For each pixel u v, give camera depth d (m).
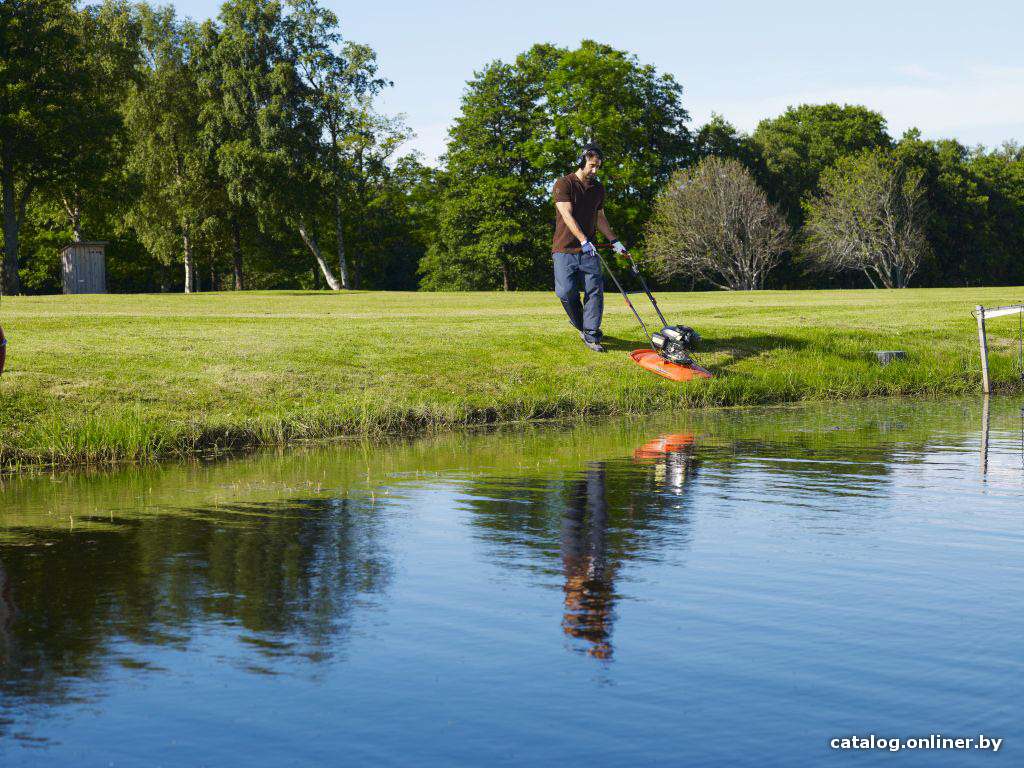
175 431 9.26
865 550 4.48
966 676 2.93
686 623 3.46
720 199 53.66
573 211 12.60
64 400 10.05
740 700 2.78
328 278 54.81
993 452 7.71
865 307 19.77
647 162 58.47
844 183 58.44
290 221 51.22
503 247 57.59
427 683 2.92
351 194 53.56
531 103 58.56
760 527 5.00
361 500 6.01
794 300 23.95
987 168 79.12
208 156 50.72
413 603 3.73
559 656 3.14
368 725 2.63
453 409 10.98
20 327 13.52
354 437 9.98
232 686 2.91
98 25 49.00
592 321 13.09
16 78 39.97
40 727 2.63
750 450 8.03
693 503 5.68
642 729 2.59
